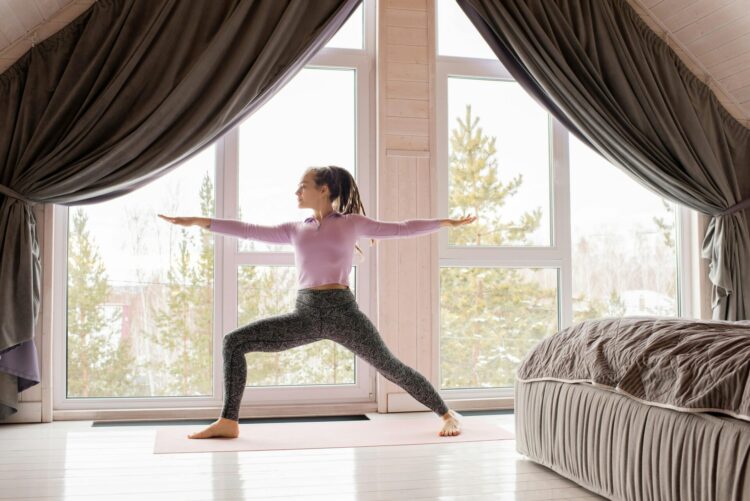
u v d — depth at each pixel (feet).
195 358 12.28
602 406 7.36
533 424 8.71
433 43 12.96
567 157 13.85
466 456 9.23
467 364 13.24
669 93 13.91
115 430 10.83
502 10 12.82
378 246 12.55
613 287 14.12
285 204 12.73
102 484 7.75
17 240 11.02
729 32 13.24
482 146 13.61
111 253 12.10
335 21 12.35
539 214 13.79
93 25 11.51
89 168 11.04
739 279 13.62
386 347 10.73
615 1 13.78
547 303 13.70
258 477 8.09
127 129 11.26
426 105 12.88
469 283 13.35
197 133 11.53
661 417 6.48
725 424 5.76
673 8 13.60
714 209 13.74
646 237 14.34
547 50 13.04
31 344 11.07
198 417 12.01
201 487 7.65
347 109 13.10
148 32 11.48
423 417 12.05
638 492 6.72
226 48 11.70
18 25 11.15
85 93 11.39
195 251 12.35
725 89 14.33
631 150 13.21
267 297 12.54
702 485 5.91
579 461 7.69
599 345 7.68
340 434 10.57
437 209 12.85
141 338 12.15
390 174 12.64
